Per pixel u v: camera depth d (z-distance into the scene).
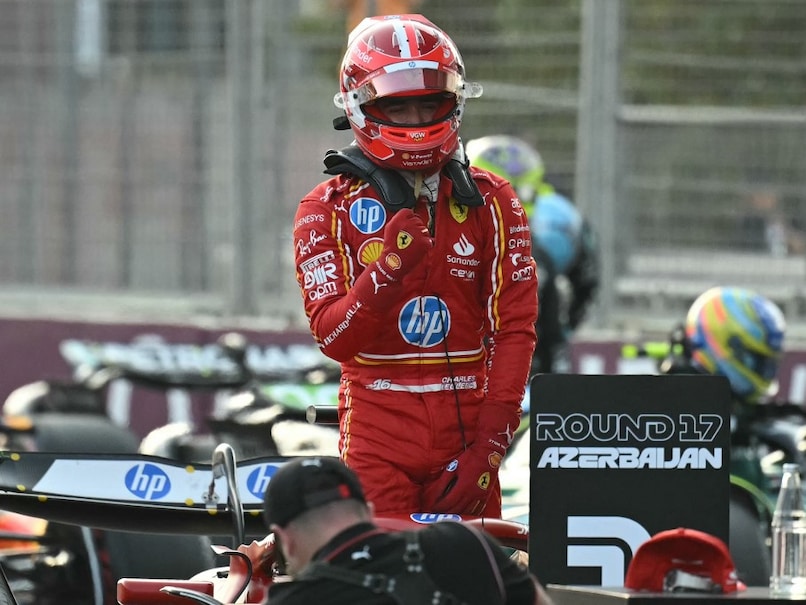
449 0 39.09
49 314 39.25
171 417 38.09
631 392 14.61
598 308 38.16
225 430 24.95
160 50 39.69
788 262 38.59
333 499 12.12
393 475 16.16
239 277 39.03
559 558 14.53
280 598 11.91
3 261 40.44
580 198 37.91
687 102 40.12
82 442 27.27
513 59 38.94
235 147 38.81
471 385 16.52
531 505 14.55
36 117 40.22
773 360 27.11
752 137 38.50
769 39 38.78
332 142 39.12
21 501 16.25
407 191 16.34
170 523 16.64
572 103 38.19
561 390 14.59
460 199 16.30
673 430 14.62
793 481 15.70
